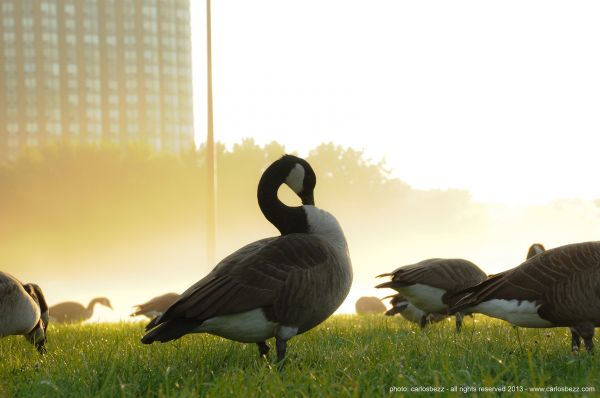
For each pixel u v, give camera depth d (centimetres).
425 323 1251
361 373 696
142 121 8500
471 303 845
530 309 809
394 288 1220
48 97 8206
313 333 1100
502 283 824
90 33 8369
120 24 8488
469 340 921
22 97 8144
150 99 8556
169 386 714
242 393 647
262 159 6844
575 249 808
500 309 826
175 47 8762
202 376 725
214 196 3014
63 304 2322
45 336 1119
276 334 753
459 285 1183
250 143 6838
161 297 1858
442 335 1015
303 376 698
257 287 727
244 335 746
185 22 8812
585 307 784
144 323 1662
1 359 969
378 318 1609
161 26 8650
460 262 1216
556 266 802
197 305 703
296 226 855
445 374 686
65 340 1227
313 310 761
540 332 1055
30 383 758
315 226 848
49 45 8219
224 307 711
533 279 808
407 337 989
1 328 961
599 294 775
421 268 1209
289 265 744
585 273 782
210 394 651
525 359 768
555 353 823
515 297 812
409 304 1390
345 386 671
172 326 708
